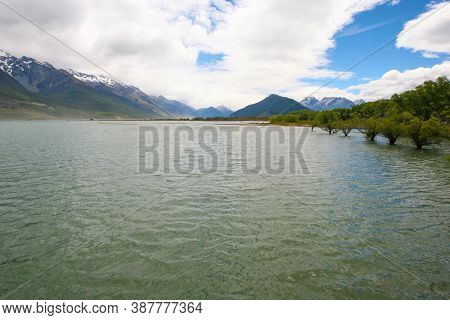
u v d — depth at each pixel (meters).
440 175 28.81
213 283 10.60
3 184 24.36
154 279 10.84
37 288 10.33
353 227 15.63
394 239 14.16
